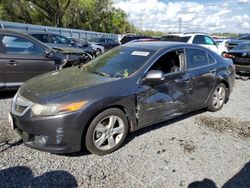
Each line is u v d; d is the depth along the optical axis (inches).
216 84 215.9
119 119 149.6
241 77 404.8
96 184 121.1
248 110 239.1
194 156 150.0
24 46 244.5
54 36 467.2
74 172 129.0
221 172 135.9
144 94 157.9
